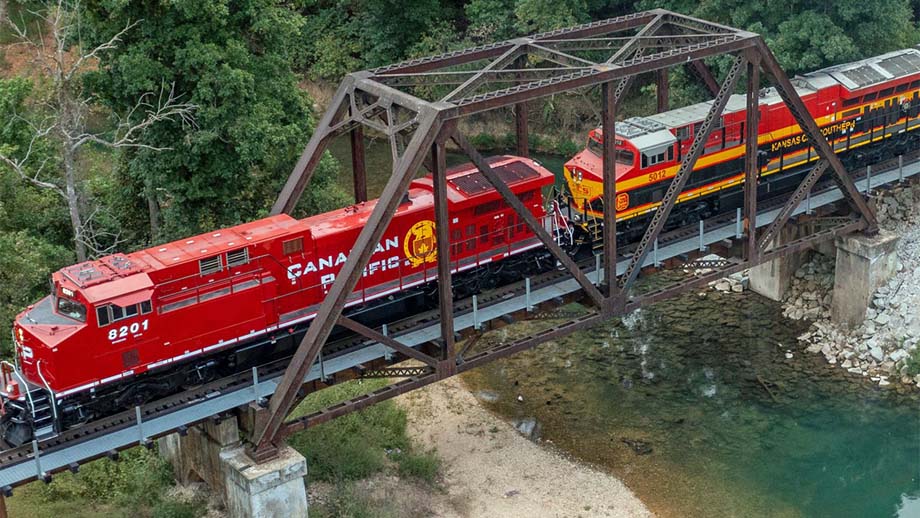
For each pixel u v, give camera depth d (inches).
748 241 1325.0
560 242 1333.7
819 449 1339.8
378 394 1087.0
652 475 1296.8
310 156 1195.9
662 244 1397.6
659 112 1560.0
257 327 1106.7
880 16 1940.2
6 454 975.0
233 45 1461.6
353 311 1189.1
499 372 1544.0
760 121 1518.2
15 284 1358.3
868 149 1716.3
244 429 1109.1
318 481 1220.5
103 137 2249.0
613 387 1493.6
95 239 1608.0
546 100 2428.6
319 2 2790.4
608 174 1151.6
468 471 1296.8
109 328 1001.5
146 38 1443.2
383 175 2336.4
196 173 1510.8
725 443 1357.0
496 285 1320.1
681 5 2212.1
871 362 1509.6
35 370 1000.2
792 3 1978.3
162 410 1045.2
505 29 2456.9
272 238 1103.6
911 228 1683.1
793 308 1656.0
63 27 1485.0
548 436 1381.6
